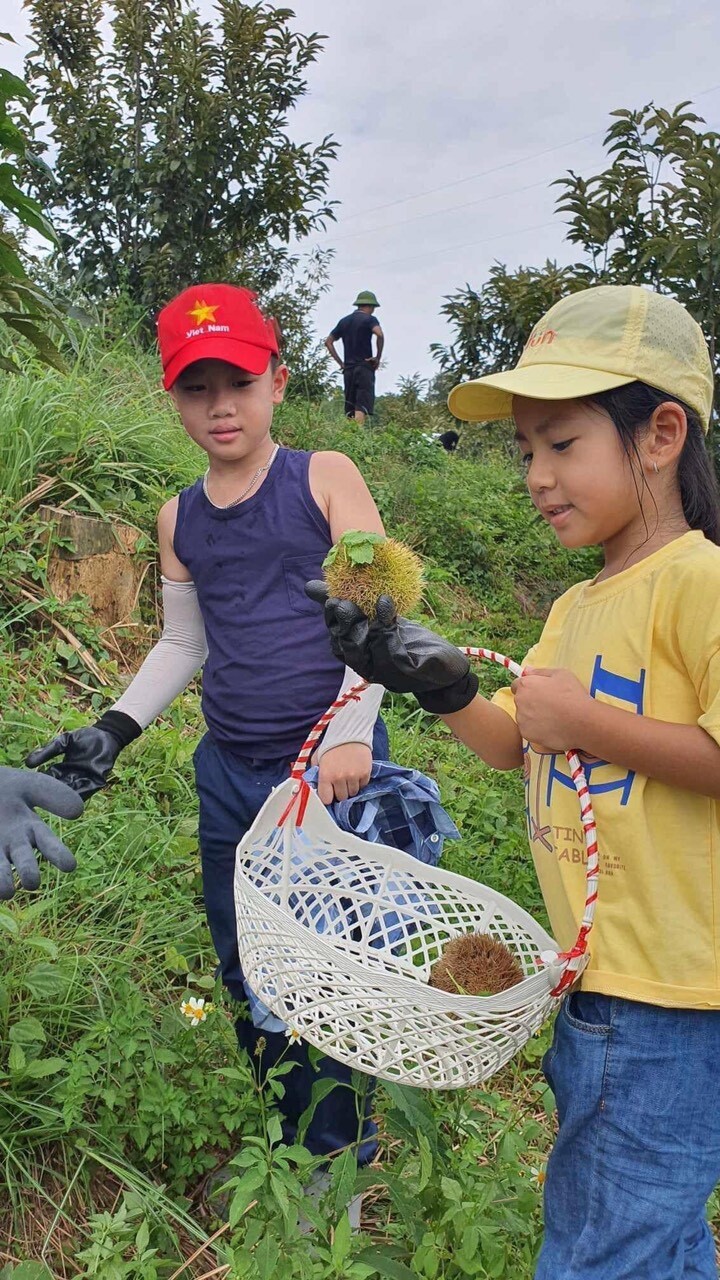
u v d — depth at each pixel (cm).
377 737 239
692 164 542
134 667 438
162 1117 225
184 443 559
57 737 228
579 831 163
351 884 221
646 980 151
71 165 881
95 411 514
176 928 292
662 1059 150
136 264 895
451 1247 186
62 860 183
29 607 409
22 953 258
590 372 155
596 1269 154
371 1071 160
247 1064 244
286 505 228
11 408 464
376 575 159
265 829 201
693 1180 151
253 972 175
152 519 479
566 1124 161
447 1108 224
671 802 153
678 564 155
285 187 916
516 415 167
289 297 1059
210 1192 233
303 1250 176
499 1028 150
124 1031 238
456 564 689
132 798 340
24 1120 229
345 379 1105
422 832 227
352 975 154
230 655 232
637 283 591
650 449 159
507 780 445
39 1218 217
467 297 808
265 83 904
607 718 151
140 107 895
